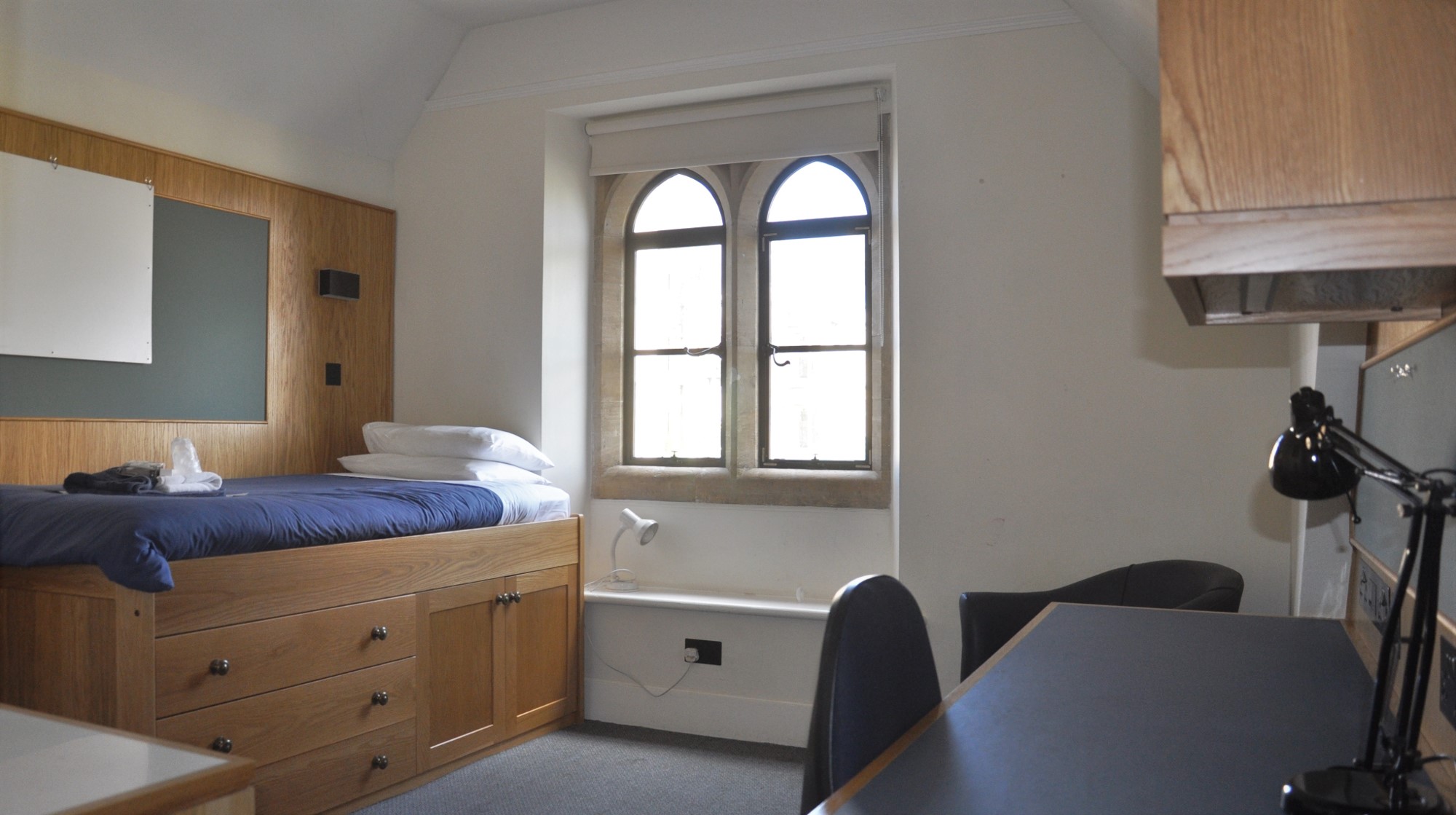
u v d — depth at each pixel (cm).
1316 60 90
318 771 294
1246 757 117
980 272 359
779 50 396
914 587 361
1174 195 93
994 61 361
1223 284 110
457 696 350
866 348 431
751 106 423
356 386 450
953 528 358
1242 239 92
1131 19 284
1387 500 167
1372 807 91
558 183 447
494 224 448
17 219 325
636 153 448
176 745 105
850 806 100
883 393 415
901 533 364
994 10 361
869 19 380
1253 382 330
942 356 362
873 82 405
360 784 309
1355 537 207
